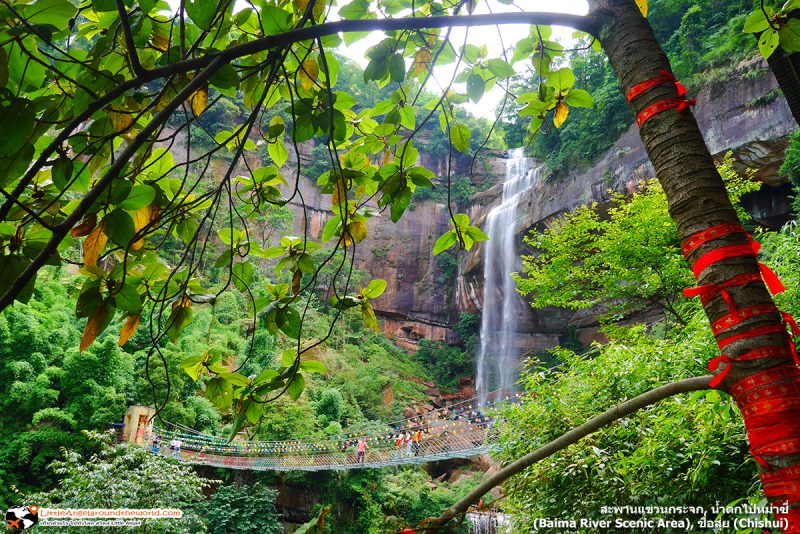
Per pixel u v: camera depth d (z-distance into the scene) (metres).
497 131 31.50
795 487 0.68
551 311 24.28
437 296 29.22
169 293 1.07
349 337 26.00
